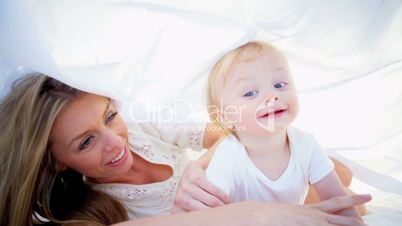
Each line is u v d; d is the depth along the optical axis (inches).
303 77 37.0
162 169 42.7
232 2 30.7
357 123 38.5
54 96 31.6
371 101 37.4
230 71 32.3
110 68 32.2
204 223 25.3
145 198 41.2
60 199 38.9
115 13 30.3
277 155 34.0
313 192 39.9
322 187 34.8
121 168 35.3
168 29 32.0
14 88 33.5
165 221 26.2
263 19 31.2
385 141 38.2
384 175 37.1
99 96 32.4
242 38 31.5
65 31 29.3
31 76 33.1
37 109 31.6
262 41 33.1
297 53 35.1
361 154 38.6
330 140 39.7
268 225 24.9
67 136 31.4
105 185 40.1
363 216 34.8
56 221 35.2
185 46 33.0
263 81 31.1
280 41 33.9
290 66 36.2
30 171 32.4
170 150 44.6
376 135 38.2
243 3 30.6
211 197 31.3
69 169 37.9
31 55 28.2
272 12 31.0
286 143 34.8
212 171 33.3
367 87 37.0
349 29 33.0
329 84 37.0
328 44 33.9
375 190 41.8
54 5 27.9
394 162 38.9
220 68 33.0
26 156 32.1
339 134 39.3
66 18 28.9
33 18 27.2
